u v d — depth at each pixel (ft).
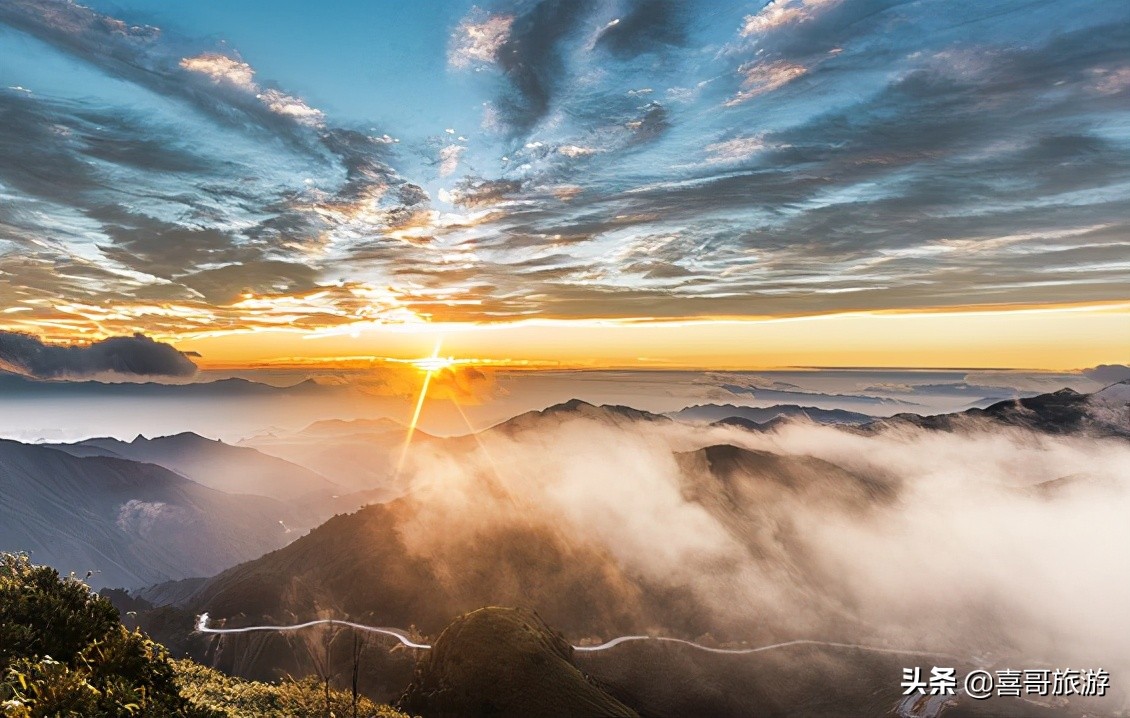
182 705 65.26
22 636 61.05
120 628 69.05
